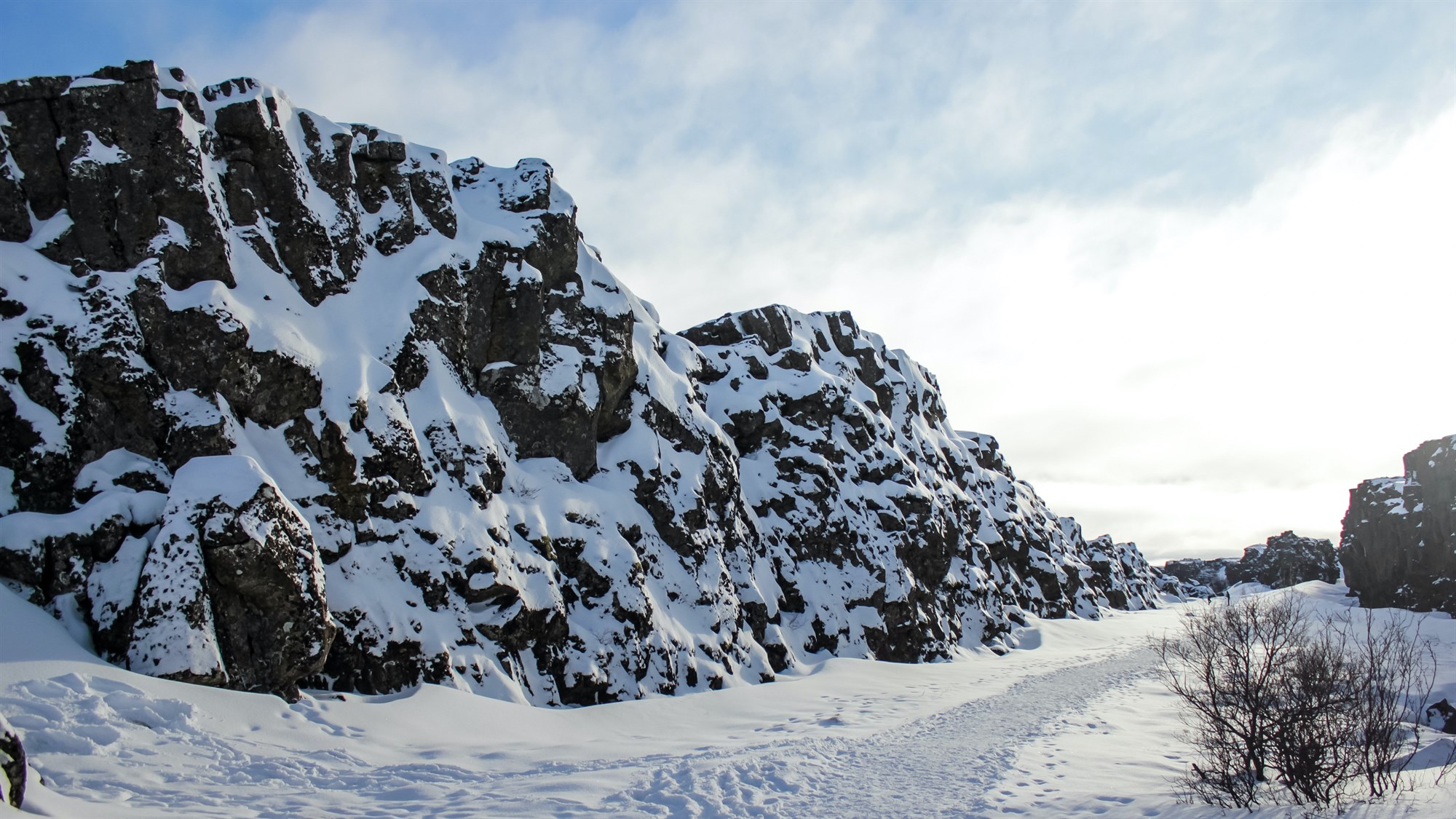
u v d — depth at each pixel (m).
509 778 13.38
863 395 49.78
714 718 22.72
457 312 25.86
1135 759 15.61
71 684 13.28
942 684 30.50
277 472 19.34
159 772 11.80
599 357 29.52
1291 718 12.24
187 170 20.61
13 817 8.48
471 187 30.97
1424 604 69.19
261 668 15.98
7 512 16.17
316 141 24.84
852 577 37.84
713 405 39.56
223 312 19.52
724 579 29.95
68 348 17.78
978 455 69.88
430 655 19.28
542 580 22.97
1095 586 77.44
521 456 26.78
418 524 21.08
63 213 19.31
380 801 11.45
